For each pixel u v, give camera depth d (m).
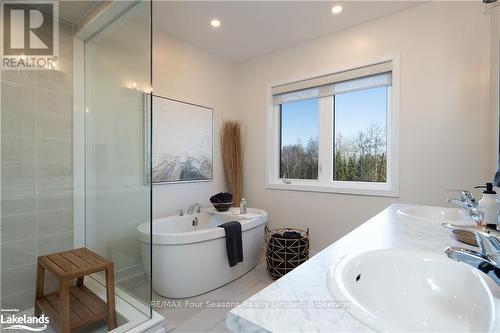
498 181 1.21
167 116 2.73
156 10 2.29
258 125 3.28
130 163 1.99
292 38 2.80
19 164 1.89
